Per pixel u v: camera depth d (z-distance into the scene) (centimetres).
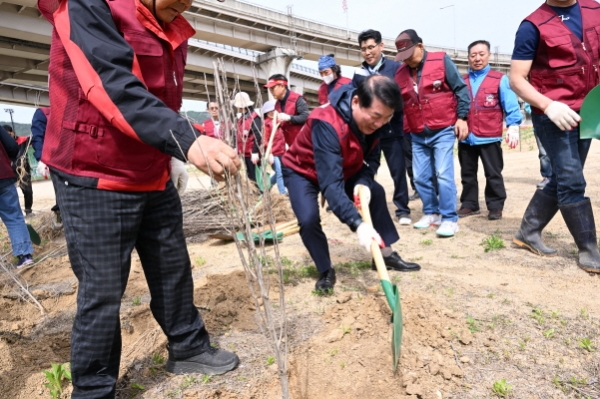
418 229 565
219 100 188
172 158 249
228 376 252
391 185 1017
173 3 198
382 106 302
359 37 589
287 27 3506
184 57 226
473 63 576
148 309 357
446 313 299
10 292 417
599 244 427
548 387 231
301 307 337
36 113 566
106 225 207
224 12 3066
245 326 313
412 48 500
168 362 261
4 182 489
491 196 578
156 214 235
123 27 194
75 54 185
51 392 247
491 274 386
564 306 317
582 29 355
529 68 371
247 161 749
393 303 247
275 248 198
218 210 683
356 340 275
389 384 236
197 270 466
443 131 515
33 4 2217
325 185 314
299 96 690
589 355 256
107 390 218
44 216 732
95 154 199
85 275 209
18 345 314
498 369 247
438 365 245
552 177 412
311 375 246
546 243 460
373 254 273
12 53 2841
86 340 210
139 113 180
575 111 361
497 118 565
